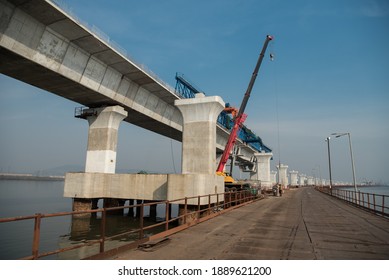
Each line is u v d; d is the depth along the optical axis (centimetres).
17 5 2144
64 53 2633
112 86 3328
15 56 2288
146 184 3291
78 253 1836
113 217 3550
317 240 1132
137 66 3241
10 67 2502
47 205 5062
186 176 2614
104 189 3450
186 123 3141
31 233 2564
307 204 3197
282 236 1207
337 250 972
